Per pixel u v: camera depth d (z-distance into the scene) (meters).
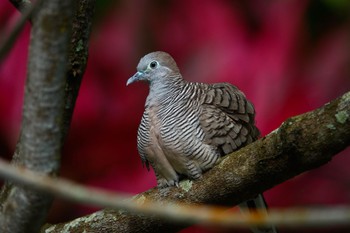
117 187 11.73
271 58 11.85
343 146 7.74
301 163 7.94
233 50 11.94
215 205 8.73
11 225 6.95
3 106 11.59
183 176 9.67
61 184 5.48
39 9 6.19
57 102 6.50
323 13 12.42
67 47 6.36
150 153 9.76
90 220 8.94
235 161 8.42
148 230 8.74
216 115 9.78
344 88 12.12
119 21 12.08
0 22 11.59
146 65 10.32
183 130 9.62
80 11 8.89
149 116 9.86
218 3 12.18
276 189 11.73
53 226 9.12
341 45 12.33
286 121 7.97
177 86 10.02
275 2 12.26
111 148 11.85
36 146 6.55
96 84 11.84
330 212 5.17
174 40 12.13
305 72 12.13
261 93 11.66
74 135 11.80
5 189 7.27
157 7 12.17
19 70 11.61
